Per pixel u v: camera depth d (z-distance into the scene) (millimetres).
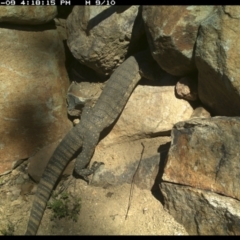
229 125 884
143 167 1077
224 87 935
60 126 1206
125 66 1149
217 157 893
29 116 1161
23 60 1158
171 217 967
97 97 1209
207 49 928
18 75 1146
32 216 1008
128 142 1163
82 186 1115
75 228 1008
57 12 1253
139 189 1052
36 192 1056
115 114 1139
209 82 981
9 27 1151
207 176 900
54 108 1196
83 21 1164
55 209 1046
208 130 909
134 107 1151
